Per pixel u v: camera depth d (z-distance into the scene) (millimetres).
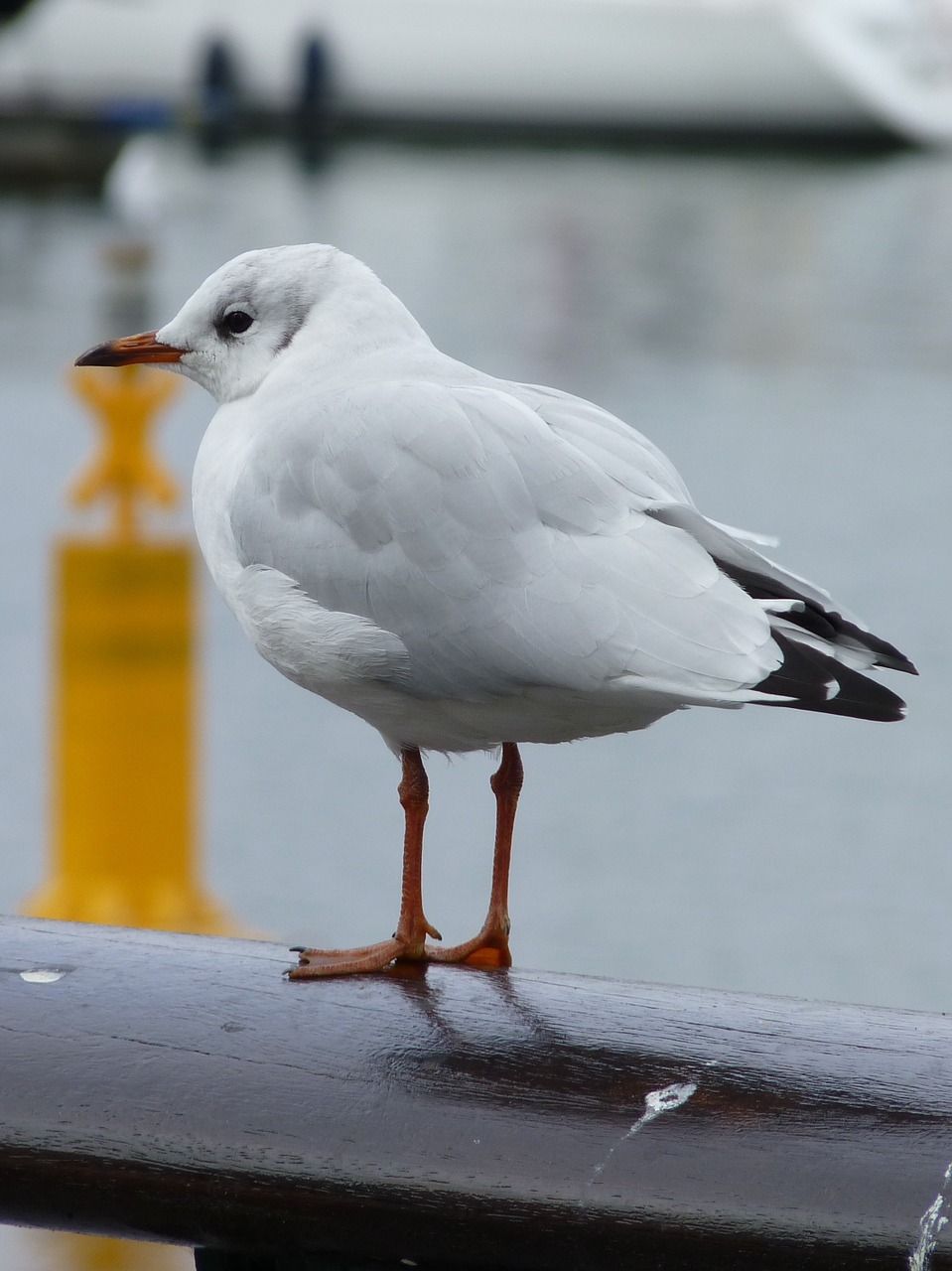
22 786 15758
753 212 62281
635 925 13414
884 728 17328
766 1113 3680
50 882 12773
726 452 27234
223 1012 4090
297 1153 3793
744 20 85750
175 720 12289
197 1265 4125
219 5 89500
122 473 12289
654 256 51469
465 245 53125
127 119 82125
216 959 4363
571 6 88500
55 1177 3891
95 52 89438
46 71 89625
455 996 4203
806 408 30719
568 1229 3650
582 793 15906
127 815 12250
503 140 89375
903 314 41406
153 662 12180
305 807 15570
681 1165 3623
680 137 89062
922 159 84312
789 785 16062
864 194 68938
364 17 89875
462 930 13266
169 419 27844
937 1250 3463
